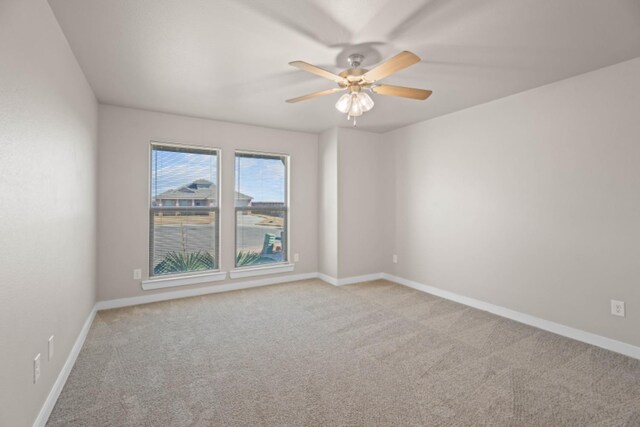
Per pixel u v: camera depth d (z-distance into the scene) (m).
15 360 1.35
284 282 4.63
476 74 2.70
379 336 2.79
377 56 2.38
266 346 2.60
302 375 2.16
